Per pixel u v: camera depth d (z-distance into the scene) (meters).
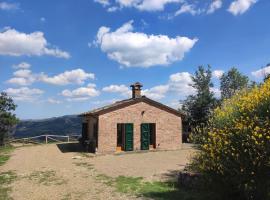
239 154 8.16
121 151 25.30
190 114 38.94
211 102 38.41
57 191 12.34
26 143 33.78
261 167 7.80
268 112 8.08
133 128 25.84
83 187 12.91
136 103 26.08
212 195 9.84
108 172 16.23
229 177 8.52
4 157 22.75
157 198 10.63
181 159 20.78
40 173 16.28
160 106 27.00
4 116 33.62
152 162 19.58
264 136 7.75
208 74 41.03
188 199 10.16
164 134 27.02
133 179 14.13
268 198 7.85
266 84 9.00
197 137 9.84
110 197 11.16
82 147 28.86
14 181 14.41
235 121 8.52
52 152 25.45
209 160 9.01
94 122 26.02
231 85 44.25
